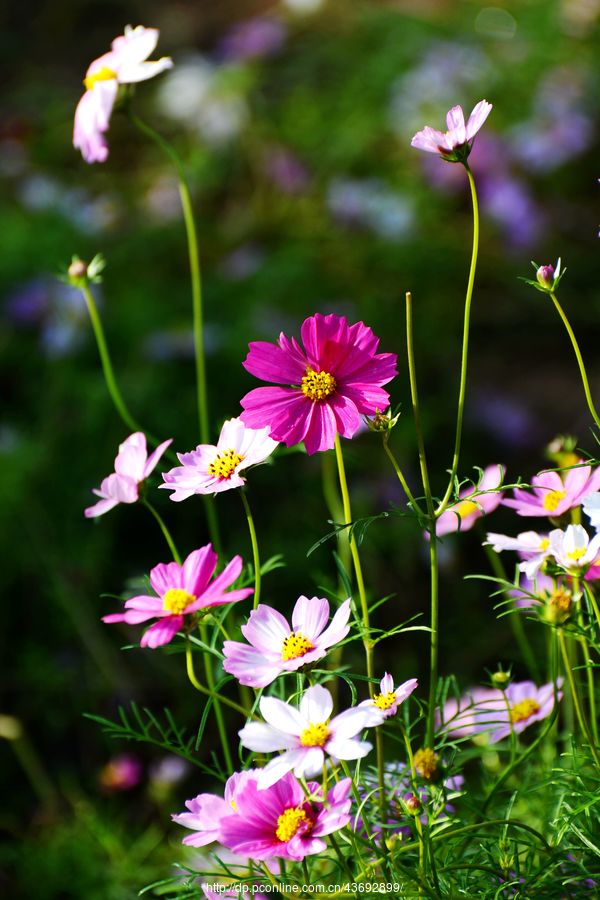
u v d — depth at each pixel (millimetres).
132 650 2639
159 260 3672
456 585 2719
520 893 1693
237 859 1828
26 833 2371
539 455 3123
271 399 1675
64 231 3553
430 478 3004
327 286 3500
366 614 1691
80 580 2717
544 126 4070
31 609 2732
